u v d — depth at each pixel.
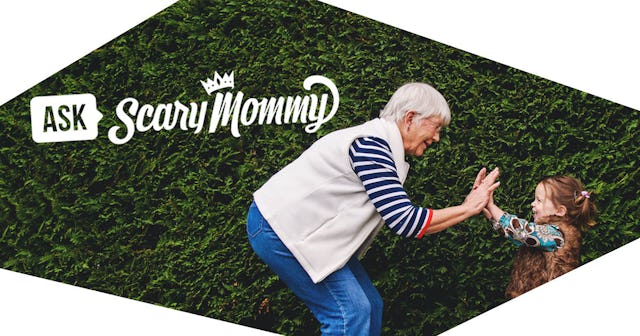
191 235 5.27
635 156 5.25
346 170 4.34
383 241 5.27
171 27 5.20
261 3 5.20
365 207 4.37
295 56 5.19
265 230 4.43
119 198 5.27
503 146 5.26
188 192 5.24
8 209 5.29
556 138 5.25
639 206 5.25
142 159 5.25
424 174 5.24
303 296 4.50
